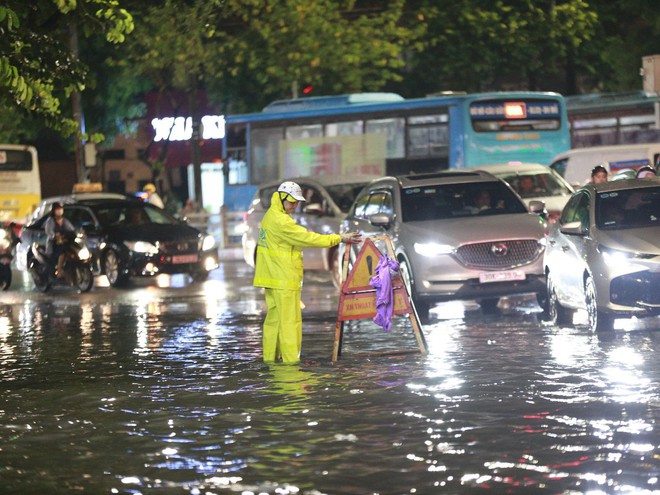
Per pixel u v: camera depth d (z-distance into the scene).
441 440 12.27
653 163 39.53
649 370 16.25
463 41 61.00
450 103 47.66
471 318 24.28
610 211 21.33
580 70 66.81
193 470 11.23
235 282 37.28
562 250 22.30
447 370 17.00
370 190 28.25
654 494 9.90
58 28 29.28
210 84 67.62
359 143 49.84
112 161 97.44
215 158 85.56
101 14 28.64
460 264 24.28
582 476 10.57
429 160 48.22
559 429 12.62
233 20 64.31
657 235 20.38
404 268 25.09
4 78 26.36
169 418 13.95
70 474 11.24
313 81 59.59
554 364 17.19
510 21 59.50
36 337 23.39
